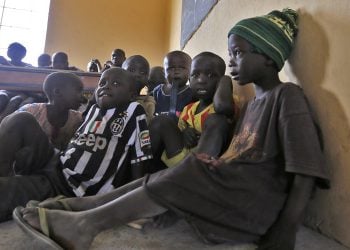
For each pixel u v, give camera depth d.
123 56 3.26
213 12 2.03
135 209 0.77
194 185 0.77
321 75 0.94
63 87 1.33
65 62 3.31
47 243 0.76
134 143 1.17
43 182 1.09
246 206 0.78
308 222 0.98
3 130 1.07
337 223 0.87
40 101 2.24
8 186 0.98
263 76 0.98
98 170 1.11
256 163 0.85
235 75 0.99
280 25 0.99
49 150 1.22
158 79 2.14
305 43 1.01
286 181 0.85
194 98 1.53
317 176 0.78
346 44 0.84
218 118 1.16
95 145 1.14
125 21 5.13
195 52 2.44
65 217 0.80
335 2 0.89
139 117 1.20
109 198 0.91
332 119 0.89
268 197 0.80
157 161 1.28
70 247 0.77
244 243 0.83
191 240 0.85
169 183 0.77
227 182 0.79
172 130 1.25
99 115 1.22
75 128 1.42
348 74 0.83
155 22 5.21
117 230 0.90
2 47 5.23
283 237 0.77
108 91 1.19
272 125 0.88
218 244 0.82
